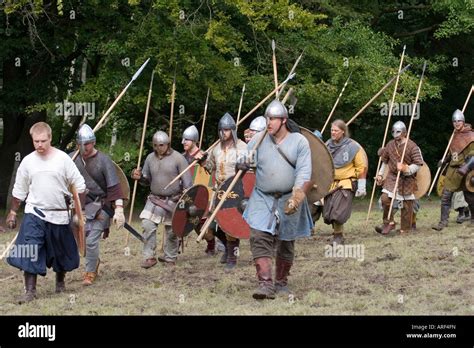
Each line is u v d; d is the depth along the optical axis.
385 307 7.27
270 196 7.72
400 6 24.12
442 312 6.98
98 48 17.03
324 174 8.30
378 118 25.30
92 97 17.12
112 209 9.19
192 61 16.61
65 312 7.50
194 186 9.99
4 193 20.14
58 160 8.19
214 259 10.70
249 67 19.59
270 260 7.73
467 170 12.59
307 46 19.11
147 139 22.69
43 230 8.12
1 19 17.70
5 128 20.17
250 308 7.36
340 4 21.77
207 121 21.36
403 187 12.38
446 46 24.95
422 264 9.16
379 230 12.48
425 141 25.70
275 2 17.12
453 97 25.94
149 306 7.67
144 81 17.42
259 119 10.32
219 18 17.25
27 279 8.12
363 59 19.50
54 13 17.83
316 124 21.56
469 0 21.34
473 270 8.79
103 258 11.05
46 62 18.88
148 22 16.75
